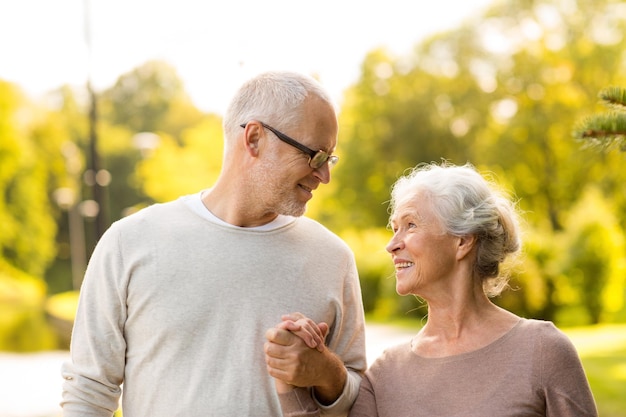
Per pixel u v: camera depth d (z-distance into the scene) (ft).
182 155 66.80
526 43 87.40
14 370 46.03
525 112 84.79
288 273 9.16
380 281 62.59
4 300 134.92
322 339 8.36
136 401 9.07
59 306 103.24
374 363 8.87
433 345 8.47
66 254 159.63
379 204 98.27
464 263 8.35
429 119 94.27
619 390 25.86
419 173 8.64
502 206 8.46
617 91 9.07
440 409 8.09
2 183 139.44
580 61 82.23
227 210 9.23
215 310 8.92
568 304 52.85
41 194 145.48
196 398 8.78
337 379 8.54
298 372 8.18
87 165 159.02
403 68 99.76
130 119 177.17
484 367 8.04
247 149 8.97
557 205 85.10
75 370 9.11
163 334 8.89
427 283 8.37
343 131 102.94
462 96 91.50
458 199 8.25
